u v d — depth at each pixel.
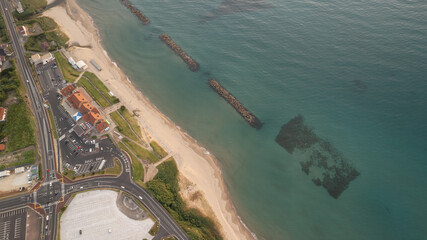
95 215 93.69
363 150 116.19
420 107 124.75
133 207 96.44
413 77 135.12
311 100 134.00
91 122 113.00
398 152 113.88
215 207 107.19
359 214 102.69
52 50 146.12
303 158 117.62
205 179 114.12
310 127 125.56
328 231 101.06
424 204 101.31
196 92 142.75
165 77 149.38
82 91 127.50
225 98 138.75
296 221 104.31
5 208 91.44
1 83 120.56
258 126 128.88
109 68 148.25
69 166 102.44
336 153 116.81
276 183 113.44
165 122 129.88
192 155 120.25
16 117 110.88
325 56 150.25
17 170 98.19
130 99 134.75
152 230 92.56
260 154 121.44
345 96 133.00
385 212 101.62
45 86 126.25
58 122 113.88
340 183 109.75
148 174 106.44
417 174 107.94
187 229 94.31
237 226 103.75
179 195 106.06
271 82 142.62
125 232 91.56
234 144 124.88
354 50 151.38
